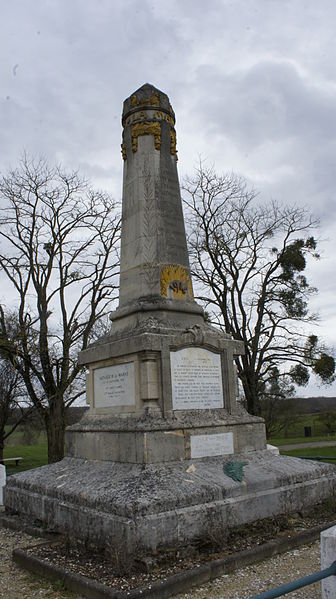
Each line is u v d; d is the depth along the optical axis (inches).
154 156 385.1
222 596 207.5
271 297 1001.5
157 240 368.2
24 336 741.9
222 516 262.8
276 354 998.4
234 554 240.5
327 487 334.3
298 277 1027.9
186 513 247.6
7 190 830.5
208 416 329.7
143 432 292.0
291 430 1836.9
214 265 987.9
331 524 292.2
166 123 398.3
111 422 331.0
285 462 339.9
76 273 809.5
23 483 344.8
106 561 239.6
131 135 395.2
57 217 810.2
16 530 329.4
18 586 228.8
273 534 274.5
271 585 217.5
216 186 984.3
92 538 254.5
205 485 271.4
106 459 320.5
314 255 1021.8
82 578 215.5
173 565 232.1
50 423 808.3
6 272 799.7
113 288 846.5
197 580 219.0
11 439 1619.1
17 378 911.0
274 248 1034.1
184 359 330.0
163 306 348.5
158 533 235.6
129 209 386.9
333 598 139.6
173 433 302.5
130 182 390.3
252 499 281.4
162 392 313.9
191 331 335.0
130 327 349.7
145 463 287.1
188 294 371.9
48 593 218.4
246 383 987.3
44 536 300.8
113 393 343.9
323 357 966.4
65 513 282.5
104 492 263.6
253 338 983.6
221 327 999.0
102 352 352.8
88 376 374.9
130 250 378.6
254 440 347.3
